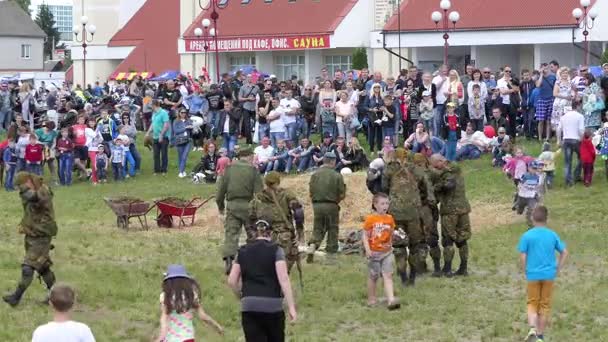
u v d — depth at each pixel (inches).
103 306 847.1
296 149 1581.0
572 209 1262.3
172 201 1285.7
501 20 2544.3
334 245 1066.7
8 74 4478.3
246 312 590.9
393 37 2677.2
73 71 3816.4
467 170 1502.2
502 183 1416.1
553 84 1573.6
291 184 1416.1
